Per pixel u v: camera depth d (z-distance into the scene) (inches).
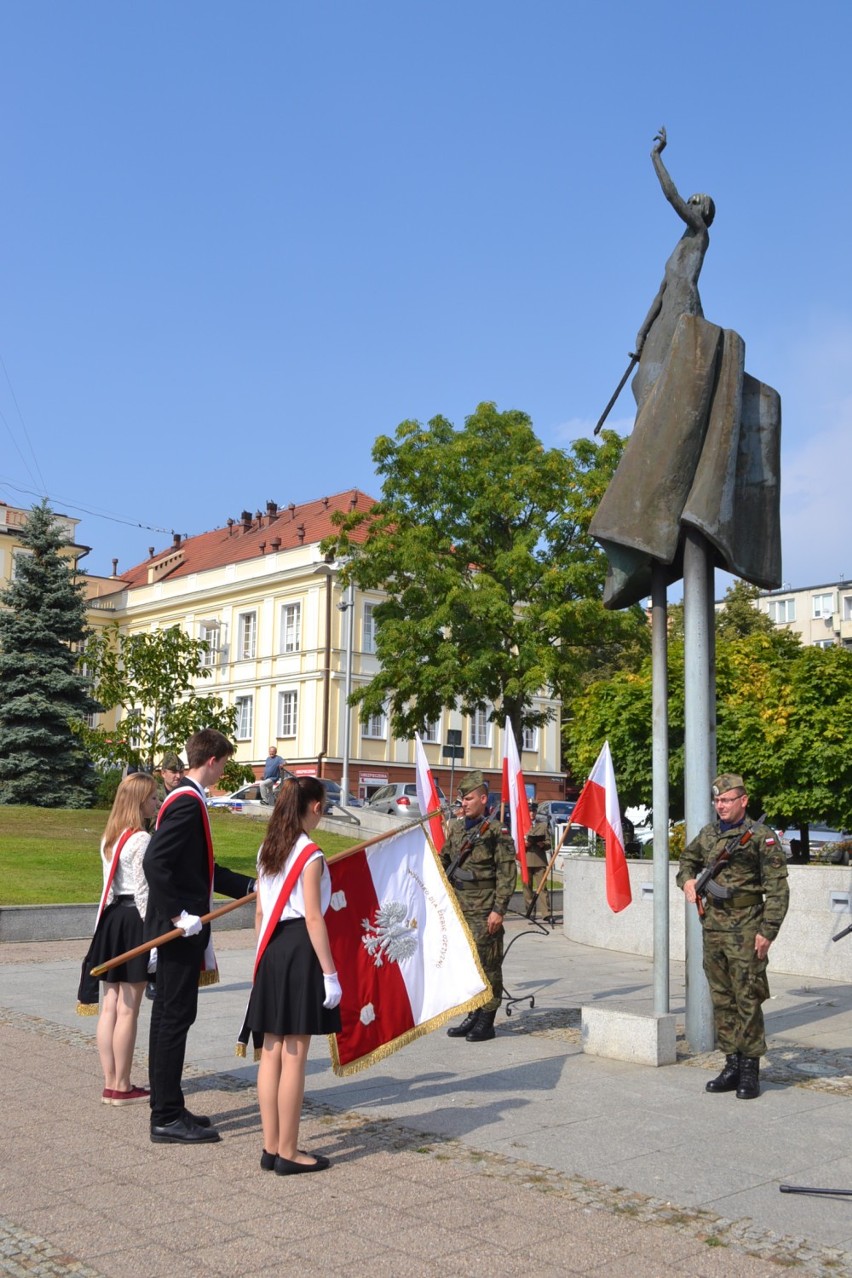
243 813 1232.2
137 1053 319.9
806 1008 411.5
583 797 373.7
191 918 233.1
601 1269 169.6
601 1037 322.3
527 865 786.8
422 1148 229.5
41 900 624.7
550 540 1154.0
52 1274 165.9
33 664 1254.9
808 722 694.5
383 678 1163.9
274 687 1973.4
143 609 2253.9
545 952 572.4
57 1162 219.1
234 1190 203.5
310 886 214.4
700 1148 231.8
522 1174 213.3
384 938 249.8
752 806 734.5
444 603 1122.7
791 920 492.1
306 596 1941.4
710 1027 330.0
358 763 1908.2
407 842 258.5
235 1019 375.6
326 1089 279.7
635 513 344.5
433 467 1146.7
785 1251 177.8
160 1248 176.4
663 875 326.3
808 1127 249.3
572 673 1122.0
